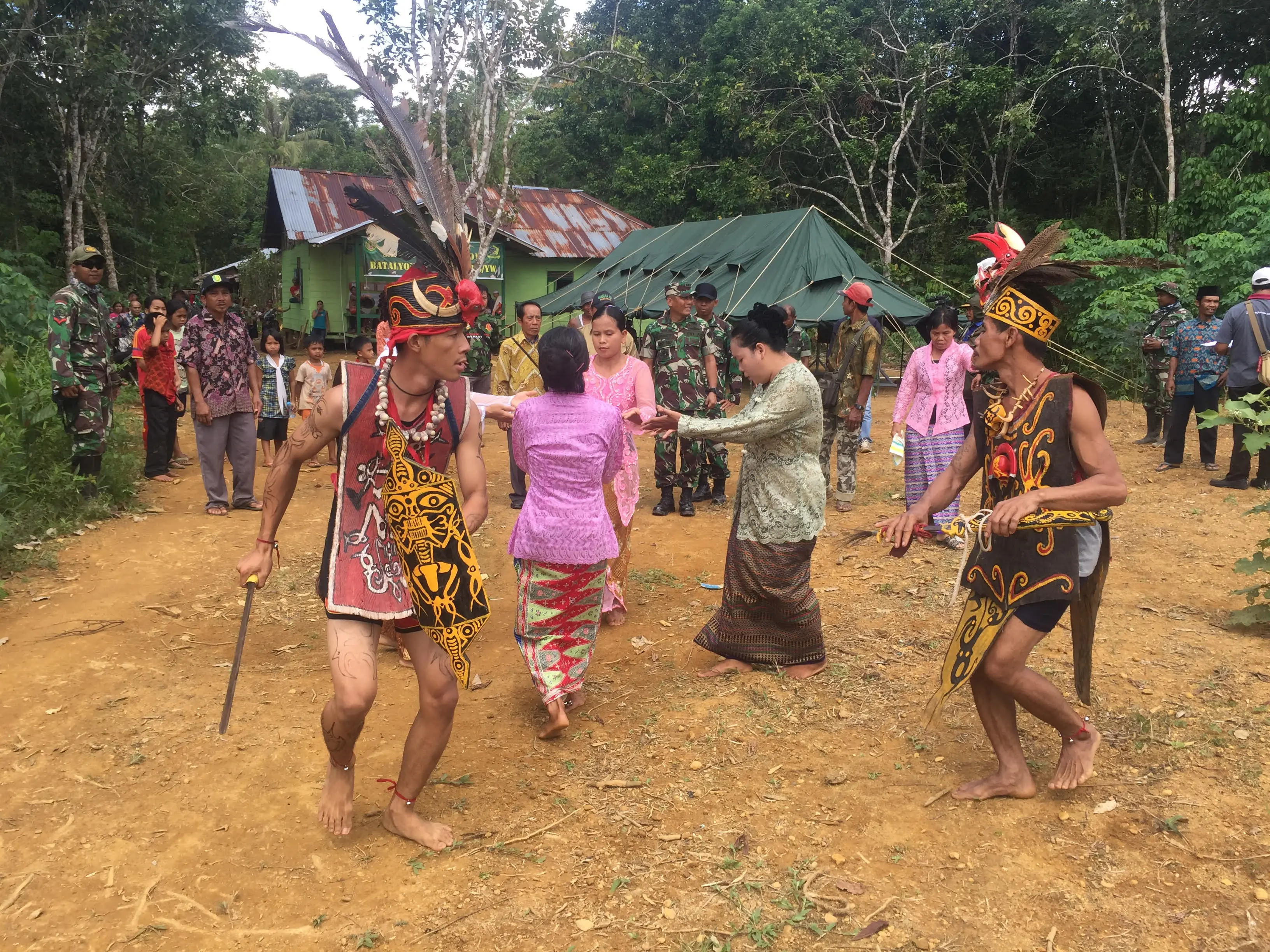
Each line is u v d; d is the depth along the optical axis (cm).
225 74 2483
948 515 686
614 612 532
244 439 788
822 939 268
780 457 429
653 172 2819
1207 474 885
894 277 2333
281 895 292
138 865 307
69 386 718
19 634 503
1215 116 1892
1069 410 296
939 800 337
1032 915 275
